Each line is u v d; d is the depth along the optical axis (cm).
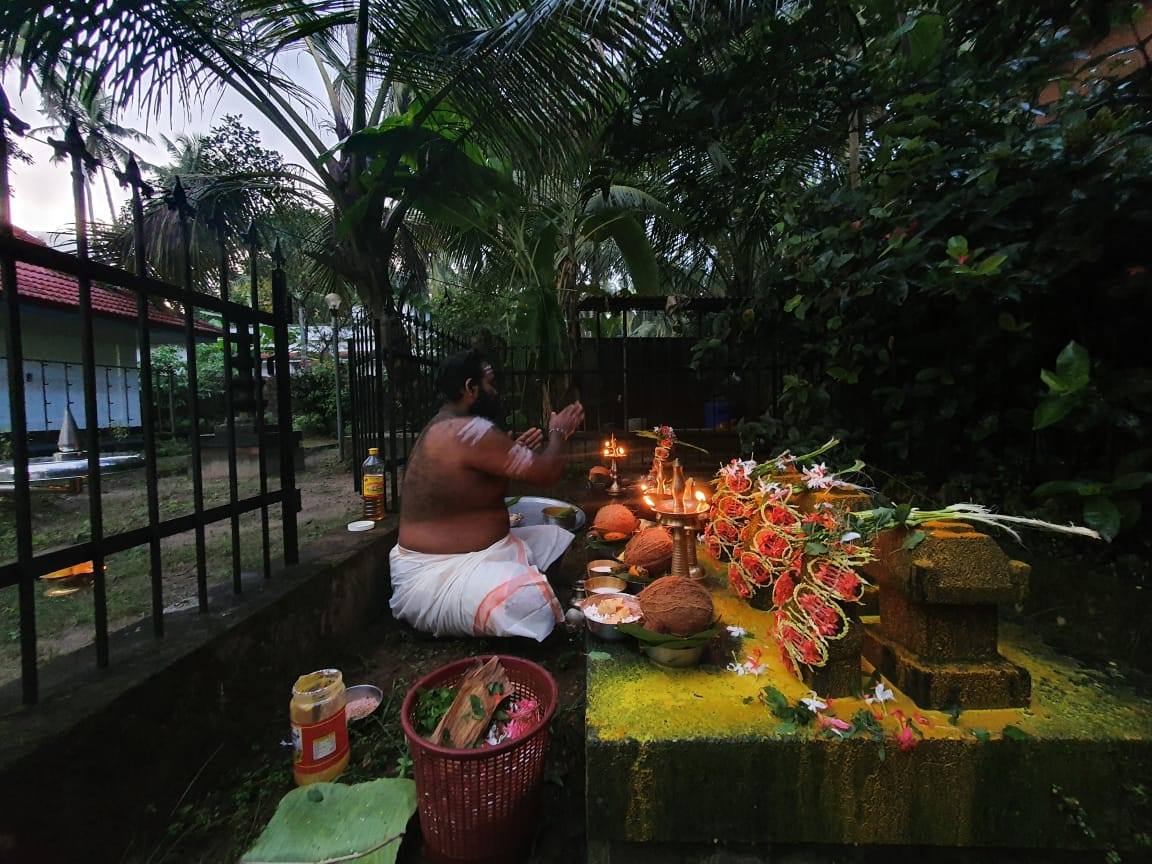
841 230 229
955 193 183
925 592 122
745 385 446
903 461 238
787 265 269
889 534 137
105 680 137
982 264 156
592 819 121
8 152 121
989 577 121
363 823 136
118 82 363
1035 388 187
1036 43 184
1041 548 187
